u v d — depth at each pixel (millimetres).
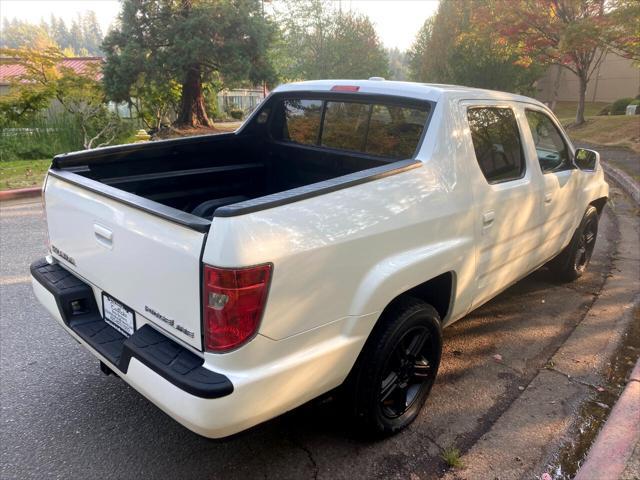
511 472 2715
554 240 4457
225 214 2016
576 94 43312
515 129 3699
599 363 3748
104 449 2879
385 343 2678
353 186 2463
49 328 4211
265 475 2705
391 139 3467
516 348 3986
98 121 16609
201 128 26312
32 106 16656
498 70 26656
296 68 28125
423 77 30188
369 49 27875
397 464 2783
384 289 2545
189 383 2051
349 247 2383
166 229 2195
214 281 2014
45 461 2777
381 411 2852
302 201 2248
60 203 2945
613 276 5445
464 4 26703
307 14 27438
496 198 3338
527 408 3244
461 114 3174
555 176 4184
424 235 2787
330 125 3893
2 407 3213
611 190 10438
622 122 20609
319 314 2326
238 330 2055
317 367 2367
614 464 2719
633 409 3146
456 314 3303
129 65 22078
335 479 2680
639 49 14250
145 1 22859
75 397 3332
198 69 25250
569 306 4715
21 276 5301
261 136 4387
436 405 3277
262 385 2150
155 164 3844
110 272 2596
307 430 3051
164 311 2285
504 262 3641
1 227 7230
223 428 2090
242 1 23375
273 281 2102
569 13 17797
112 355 2506
